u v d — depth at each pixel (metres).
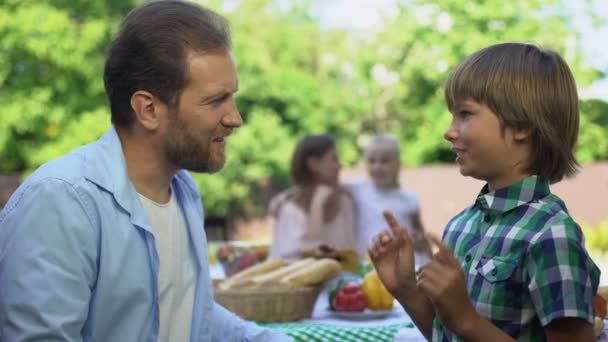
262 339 1.93
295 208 4.51
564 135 1.56
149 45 1.71
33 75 13.15
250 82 14.75
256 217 14.80
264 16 16.80
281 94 15.07
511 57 1.55
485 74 1.54
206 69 1.70
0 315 1.60
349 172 14.95
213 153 1.76
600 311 2.01
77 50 12.84
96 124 12.81
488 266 1.51
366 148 5.02
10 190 7.04
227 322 1.96
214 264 3.89
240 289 2.46
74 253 1.60
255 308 2.45
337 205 4.55
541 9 15.08
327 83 17.75
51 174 1.65
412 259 1.71
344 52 18.52
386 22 16.45
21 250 1.58
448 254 1.41
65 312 1.57
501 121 1.54
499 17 14.92
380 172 4.91
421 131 16.06
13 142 12.98
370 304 2.57
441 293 1.40
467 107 1.56
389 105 17.14
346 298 2.56
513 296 1.48
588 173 14.84
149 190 1.81
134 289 1.68
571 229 1.45
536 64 1.54
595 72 15.01
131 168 1.78
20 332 1.55
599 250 12.94
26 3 13.01
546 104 1.53
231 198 14.62
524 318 1.46
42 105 12.83
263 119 14.46
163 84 1.70
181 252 1.86
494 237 1.53
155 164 1.78
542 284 1.42
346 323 2.45
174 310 1.84
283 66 16.47
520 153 1.56
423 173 15.38
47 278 1.57
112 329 1.68
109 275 1.65
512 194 1.54
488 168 1.56
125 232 1.68
